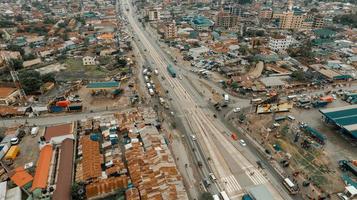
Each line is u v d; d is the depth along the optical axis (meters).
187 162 76.38
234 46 184.38
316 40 196.38
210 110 106.00
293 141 85.88
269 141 86.06
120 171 70.00
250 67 148.25
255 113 103.06
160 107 107.38
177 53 180.25
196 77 139.00
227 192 66.06
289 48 177.88
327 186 67.75
